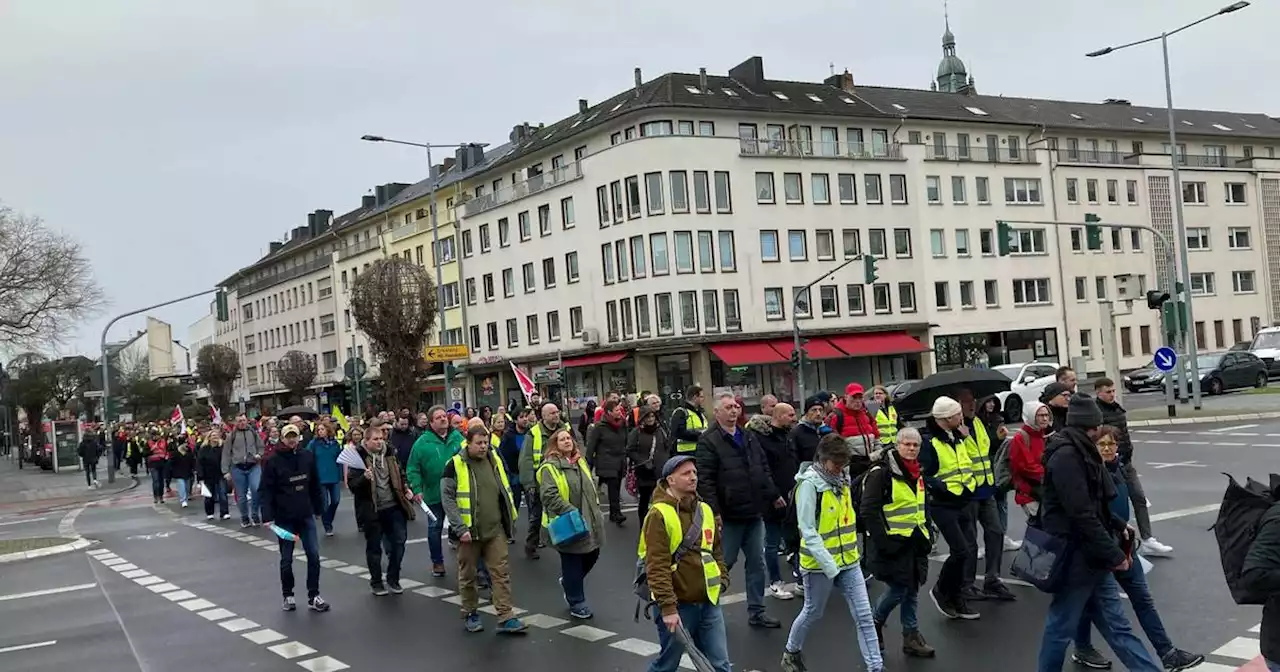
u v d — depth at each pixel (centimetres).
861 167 5259
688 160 4809
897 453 711
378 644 857
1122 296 2767
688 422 1182
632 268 4850
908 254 5359
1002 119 5831
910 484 709
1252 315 6512
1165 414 2789
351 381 3553
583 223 5128
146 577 1319
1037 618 792
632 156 4825
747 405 4841
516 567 1205
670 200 4766
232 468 1867
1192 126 6800
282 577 1031
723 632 587
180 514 2222
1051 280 5778
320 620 971
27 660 877
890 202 5328
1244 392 3591
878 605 736
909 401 1045
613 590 1027
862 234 5234
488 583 1100
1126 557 566
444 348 3538
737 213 4903
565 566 896
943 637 757
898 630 790
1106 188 6025
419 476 1125
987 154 5666
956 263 5491
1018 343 5638
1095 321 5900
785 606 899
